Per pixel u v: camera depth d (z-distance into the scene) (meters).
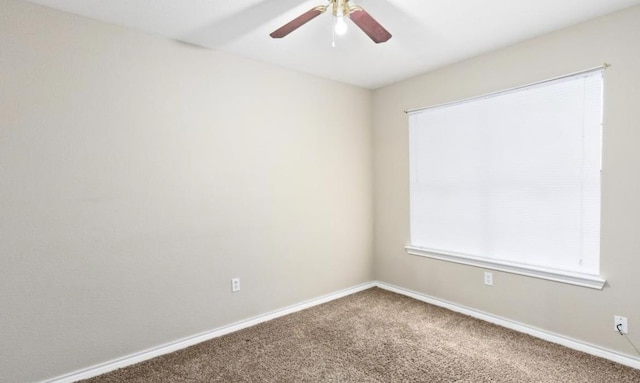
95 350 2.15
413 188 3.48
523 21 2.26
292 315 3.10
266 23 2.25
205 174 2.62
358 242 3.79
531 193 2.59
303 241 3.27
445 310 3.15
